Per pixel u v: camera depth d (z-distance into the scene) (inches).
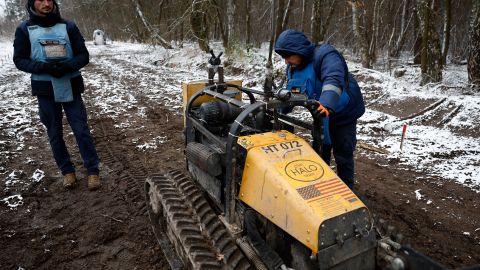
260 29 781.3
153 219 144.7
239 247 103.7
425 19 426.3
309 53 118.6
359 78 427.8
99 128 276.8
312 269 85.9
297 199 84.9
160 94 396.8
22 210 160.7
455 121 278.7
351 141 135.2
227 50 595.8
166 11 877.2
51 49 158.4
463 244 140.6
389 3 692.7
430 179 193.8
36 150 228.8
